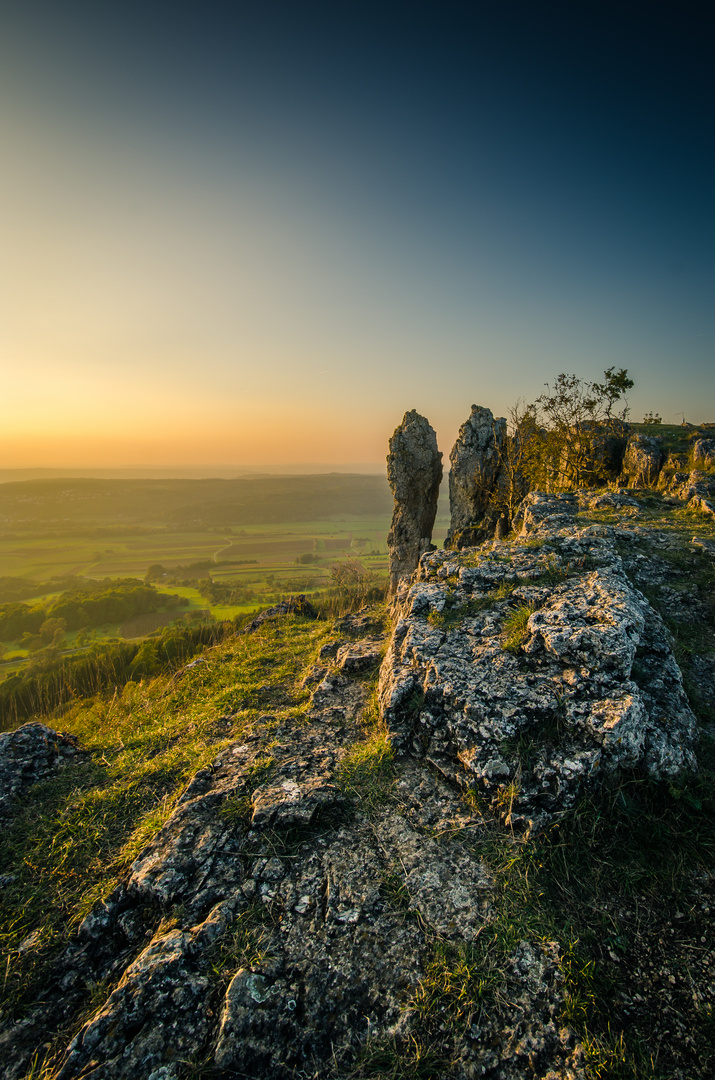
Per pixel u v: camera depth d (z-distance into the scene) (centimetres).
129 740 763
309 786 519
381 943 360
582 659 538
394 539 2573
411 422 2503
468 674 578
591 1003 315
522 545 918
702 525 1091
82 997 359
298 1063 297
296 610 1888
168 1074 291
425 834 453
